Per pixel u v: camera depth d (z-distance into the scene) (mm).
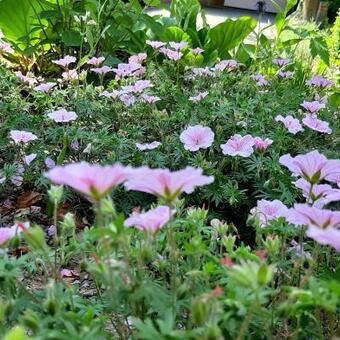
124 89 703
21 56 1083
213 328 212
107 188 223
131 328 322
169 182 240
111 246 260
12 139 651
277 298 328
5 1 1062
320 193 326
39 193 663
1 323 257
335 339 276
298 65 976
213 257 284
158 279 339
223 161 587
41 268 410
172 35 1063
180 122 690
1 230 276
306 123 619
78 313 285
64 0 1061
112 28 1022
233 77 800
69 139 636
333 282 225
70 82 814
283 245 333
